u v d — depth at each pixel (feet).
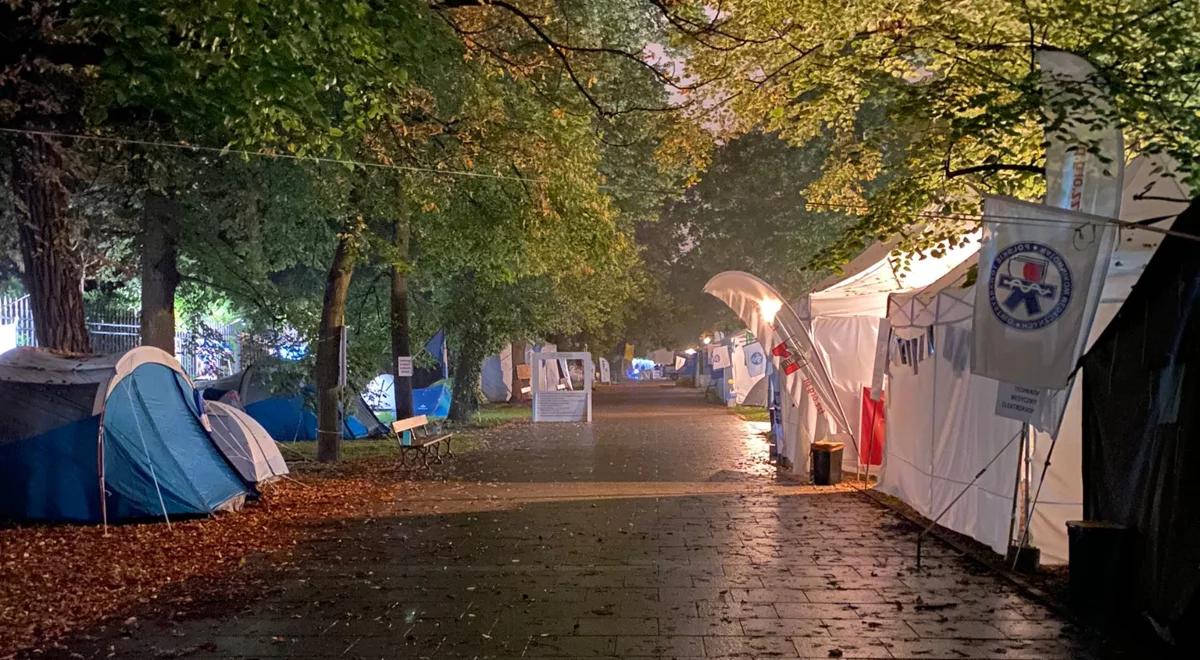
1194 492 21.48
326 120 31.58
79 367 39.32
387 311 88.89
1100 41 29.37
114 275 59.16
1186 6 28.81
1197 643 21.18
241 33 27.30
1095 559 24.38
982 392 33.55
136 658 21.93
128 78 29.73
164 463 40.19
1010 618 24.58
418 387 113.60
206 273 61.62
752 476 55.36
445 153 53.72
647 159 87.97
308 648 22.61
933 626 23.91
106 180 46.73
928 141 33.65
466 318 95.30
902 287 49.03
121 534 37.06
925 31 33.94
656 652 22.04
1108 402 25.44
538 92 52.03
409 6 31.53
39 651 22.41
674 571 30.32
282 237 62.13
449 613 25.57
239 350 80.59
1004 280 24.99
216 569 31.04
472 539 36.06
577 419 102.89
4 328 52.90
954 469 36.52
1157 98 27.73
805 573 29.94
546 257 65.26
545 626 24.23
